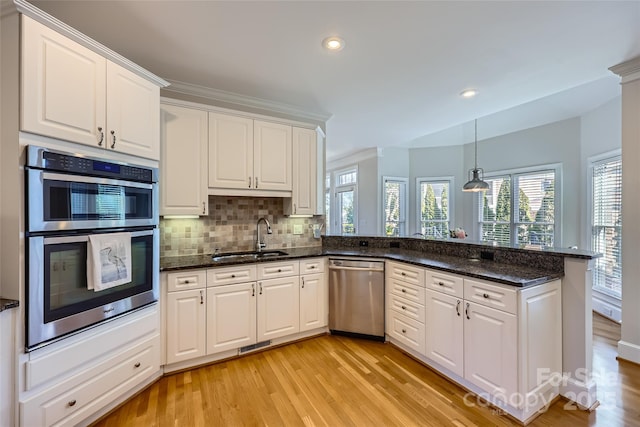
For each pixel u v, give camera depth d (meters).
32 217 1.42
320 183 3.58
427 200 6.33
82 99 1.65
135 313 1.98
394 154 6.23
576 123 4.30
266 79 2.73
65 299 1.56
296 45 2.17
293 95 3.11
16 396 1.39
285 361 2.52
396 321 2.75
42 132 1.47
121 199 1.85
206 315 2.41
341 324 3.03
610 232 3.63
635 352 2.45
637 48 2.22
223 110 2.77
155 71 2.57
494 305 1.88
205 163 2.67
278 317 2.76
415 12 1.81
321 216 3.73
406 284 2.63
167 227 2.76
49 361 1.50
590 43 2.15
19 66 1.40
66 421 1.57
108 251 1.75
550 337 1.94
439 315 2.29
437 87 2.92
